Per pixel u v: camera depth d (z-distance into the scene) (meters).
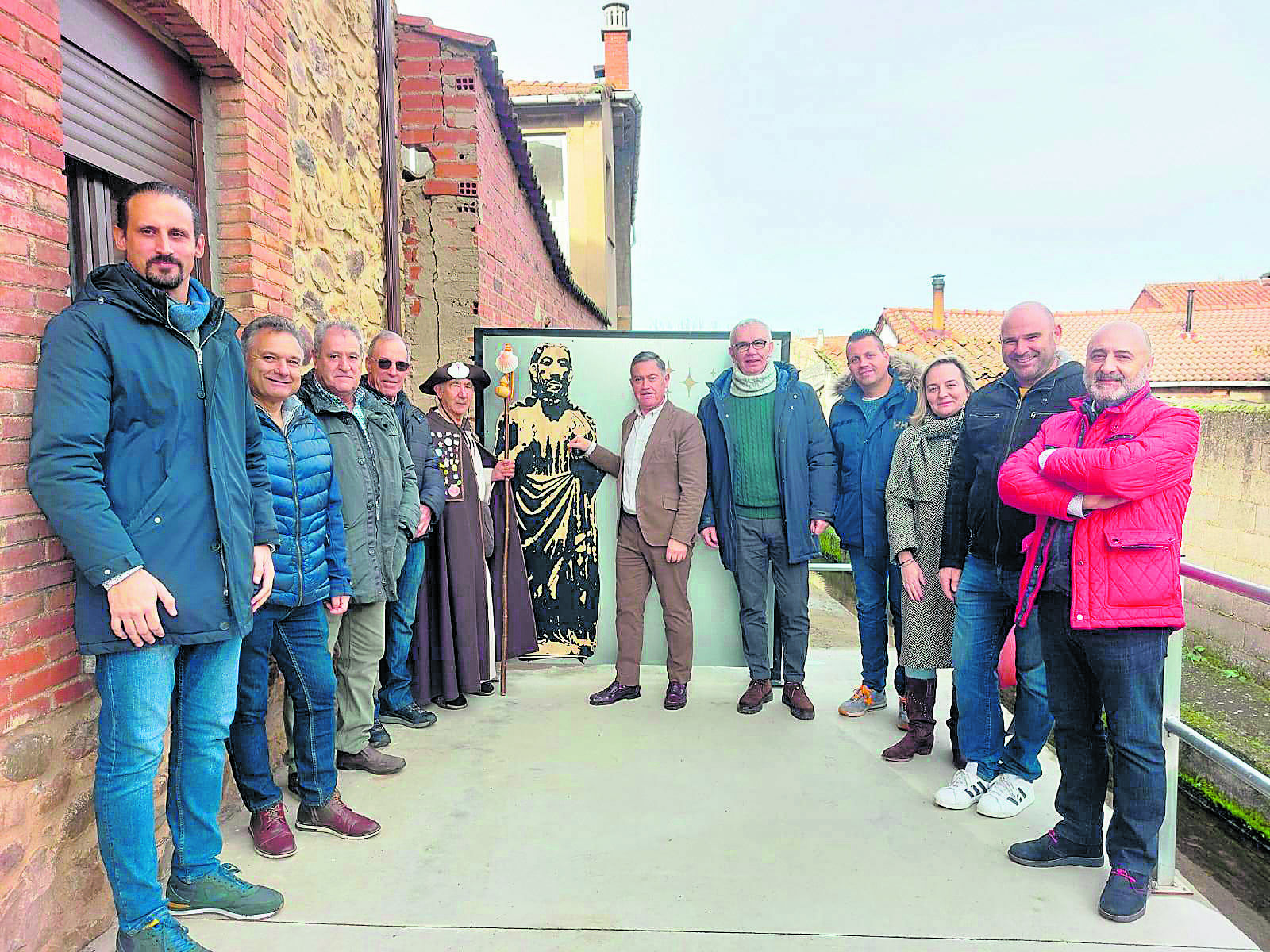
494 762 3.40
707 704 4.13
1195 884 5.40
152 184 1.99
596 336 4.55
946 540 3.11
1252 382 14.50
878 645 3.89
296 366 2.57
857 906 2.37
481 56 5.11
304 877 2.52
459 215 5.13
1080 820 2.55
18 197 1.96
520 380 4.56
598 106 11.67
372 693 3.32
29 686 1.97
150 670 2.01
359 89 4.49
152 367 1.98
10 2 1.93
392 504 3.31
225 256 3.20
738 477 3.96
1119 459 2.19
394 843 2.73
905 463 3.37
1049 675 2.52
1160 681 2.30
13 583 1.92
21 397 1.95
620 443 4.45
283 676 3.01
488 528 4.23
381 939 2.21
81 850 2.16
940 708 4.08
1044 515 2.47
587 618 4.55
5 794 1.90
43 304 2.04
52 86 2.07
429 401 5.17
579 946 2.19
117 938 2.16
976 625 3.01
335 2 4.15
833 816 2.94
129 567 1.88
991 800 2.93
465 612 3.99
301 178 3.73
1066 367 2.80
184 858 2.29
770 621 4.45
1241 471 8.86
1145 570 2.25
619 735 3.70
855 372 3.76
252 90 3.21
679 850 2.69
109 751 1.99
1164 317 17.64
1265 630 8.38
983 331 17.92
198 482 2.06
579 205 11.84
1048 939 2.21
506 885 2.48
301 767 2.79
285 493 2.58
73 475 1.84
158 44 2.86
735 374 3.99
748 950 2.16
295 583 2.61
